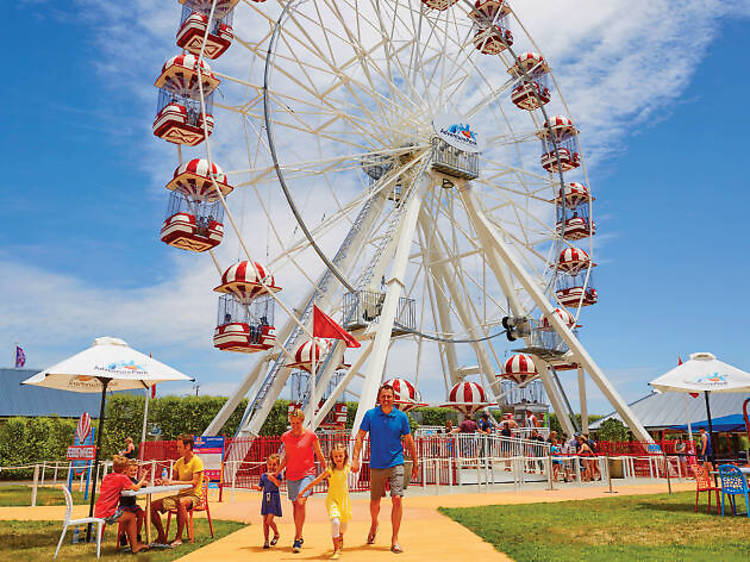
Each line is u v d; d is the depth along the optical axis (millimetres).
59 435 36031
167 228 24906
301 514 8969
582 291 35438
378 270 28172
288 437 9203
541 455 23953
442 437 21391
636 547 9070
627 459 26531
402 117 29344
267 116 24359
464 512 13289
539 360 33812
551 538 9891
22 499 19172
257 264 24891
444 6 33156
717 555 8414
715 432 36156
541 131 36844
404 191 31609
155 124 26250
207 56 27297
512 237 34000
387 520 12703
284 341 29641
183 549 9398
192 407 38875
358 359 29203
